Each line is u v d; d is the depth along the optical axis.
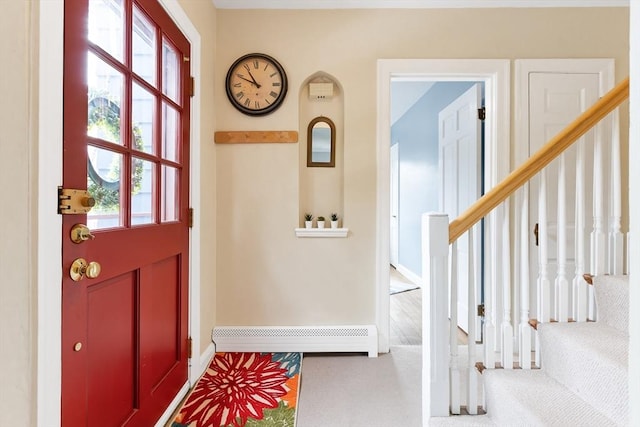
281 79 2.25
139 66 1.38
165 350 1.58
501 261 2.15
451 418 1.34
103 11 1.15
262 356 2.18
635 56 0.52
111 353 1.17
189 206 1.85
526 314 1.44
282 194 2.29
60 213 0.92
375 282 2.29
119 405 1.22
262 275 2.29
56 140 0.91
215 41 2.27
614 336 1.27
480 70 2.23
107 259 1.14
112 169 1.20
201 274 2.03
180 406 1.65
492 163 2.25
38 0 0.85
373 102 2.27
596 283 1.43
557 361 1.31
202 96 2.03
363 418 1.59
